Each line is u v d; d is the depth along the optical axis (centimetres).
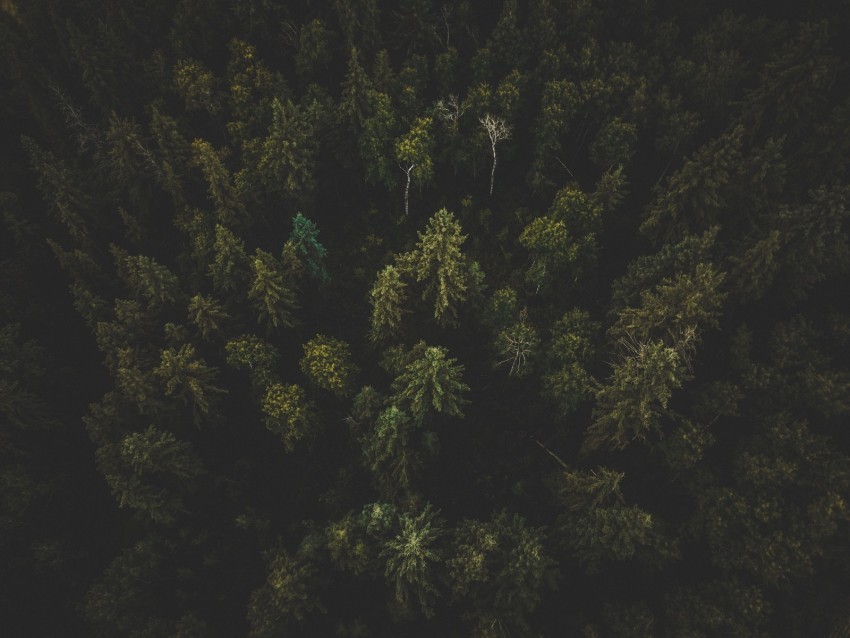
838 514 3584
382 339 4834
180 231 5591
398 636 4303
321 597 4300
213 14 5819
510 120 5384
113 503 5172
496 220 5906
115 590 4191
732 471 4150
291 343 5222
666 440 4253
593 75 5219
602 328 4803
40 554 4556
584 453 4469
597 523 3856
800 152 4575
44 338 5441
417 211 6034
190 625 4169
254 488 5019
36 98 5747
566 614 4253
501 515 4128
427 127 5331
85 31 5997
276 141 4928
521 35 5372
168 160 5269
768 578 3638
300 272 4947
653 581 4206
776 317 4616
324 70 5850
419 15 5509
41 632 4609
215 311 4519
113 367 4719
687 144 5081
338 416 5022
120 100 5734
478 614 3972
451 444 5053
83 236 5216
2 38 5534
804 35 4356
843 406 3803
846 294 4619
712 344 4619
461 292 4794
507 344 4738
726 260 4350
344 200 6084
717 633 3684
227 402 5141
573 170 5669
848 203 4012
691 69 5022
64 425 5103
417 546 3744
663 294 4069
